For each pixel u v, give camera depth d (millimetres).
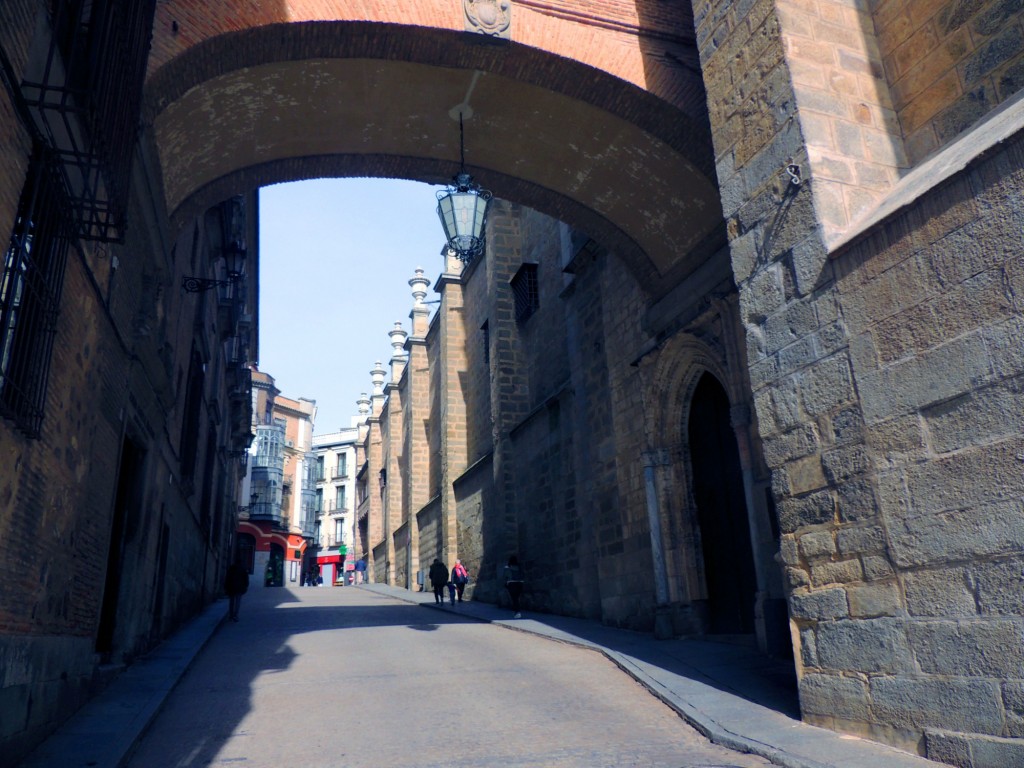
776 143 7121
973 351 5109
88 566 7418
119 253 7641
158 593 12188
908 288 5645
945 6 6750
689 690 7766
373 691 8523
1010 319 4879
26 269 4887
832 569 6133
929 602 5281
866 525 5840
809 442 6449
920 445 5453
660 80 9617
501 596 20141
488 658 10852
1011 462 4805
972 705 4875
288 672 10016
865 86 7219
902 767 4934
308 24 8188
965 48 6535
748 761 5512
